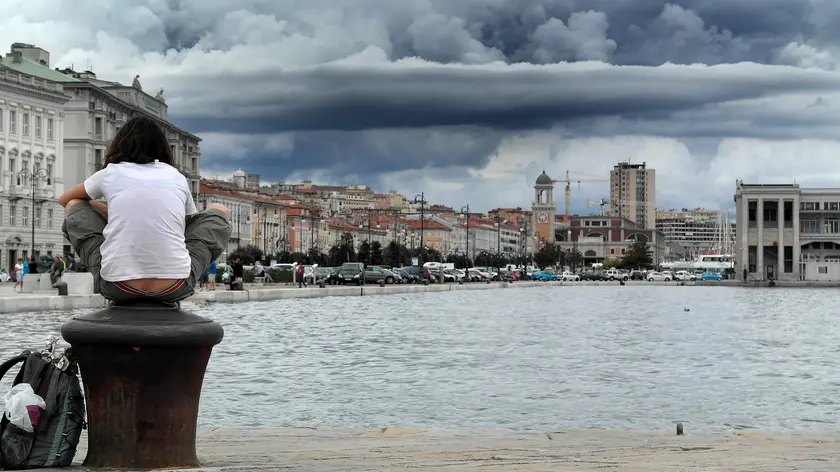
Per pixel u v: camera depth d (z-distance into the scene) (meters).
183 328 7.36
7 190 92.25
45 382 7.72
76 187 7.73
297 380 20.36
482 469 7.91
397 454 9.34
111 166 7.67
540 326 40.00
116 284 7.44
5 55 113.25
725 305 67.00
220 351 26.47
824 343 32.78
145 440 7.45
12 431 7.53
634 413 16.50
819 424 15.57
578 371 22.97
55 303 43.88
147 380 7.39
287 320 40.50
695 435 11.70
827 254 176.62
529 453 9.40
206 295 55.25
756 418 16.14
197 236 7.92
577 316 48.72
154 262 7.46
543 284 132.62
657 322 44.31
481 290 100.12
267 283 86.56
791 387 20.38
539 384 20.33
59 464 7.57
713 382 21.14
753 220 175.62
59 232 101.94
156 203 7.52
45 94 98.94
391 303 60.72
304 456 9.13
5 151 92.19
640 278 181.62
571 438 11.20
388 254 178.88
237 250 157.25
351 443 10.53
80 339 7.30
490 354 27.05
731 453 9.40
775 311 57.81
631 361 25.66
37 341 26.44
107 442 7.47
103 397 7.42
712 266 194.38
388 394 18.44
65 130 111.50
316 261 174.12
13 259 93.31
